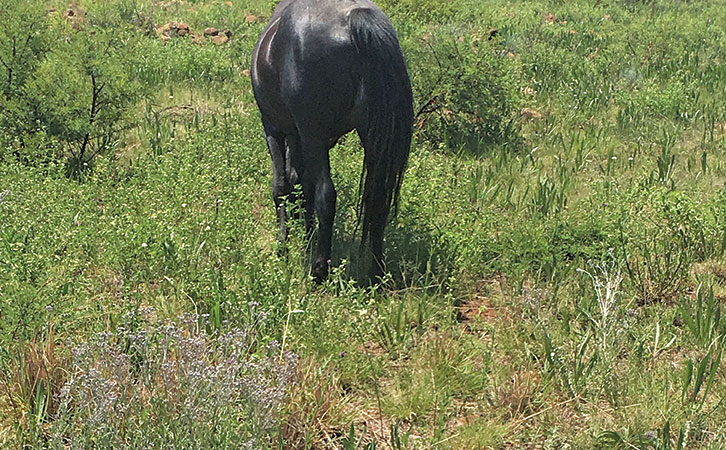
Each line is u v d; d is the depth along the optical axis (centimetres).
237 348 419
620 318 511
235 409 383
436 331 513
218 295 493
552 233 635
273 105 557
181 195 650
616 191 707
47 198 644
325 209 530
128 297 489
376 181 512
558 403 433
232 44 1340
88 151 837
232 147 791
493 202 731
